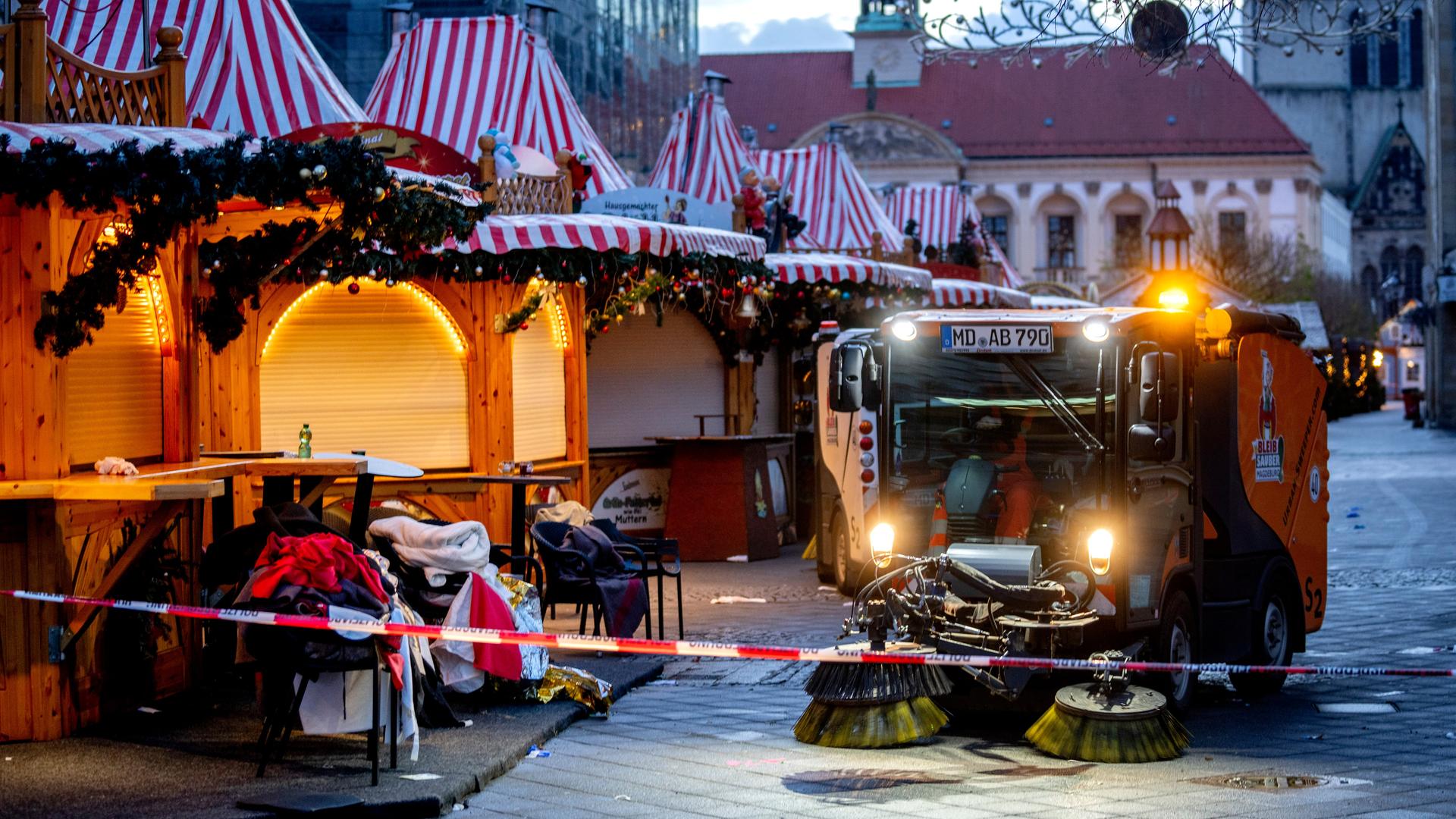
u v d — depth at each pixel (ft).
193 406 31.24
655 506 62.28
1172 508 31.96
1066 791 24.49
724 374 64.13
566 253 46.21
